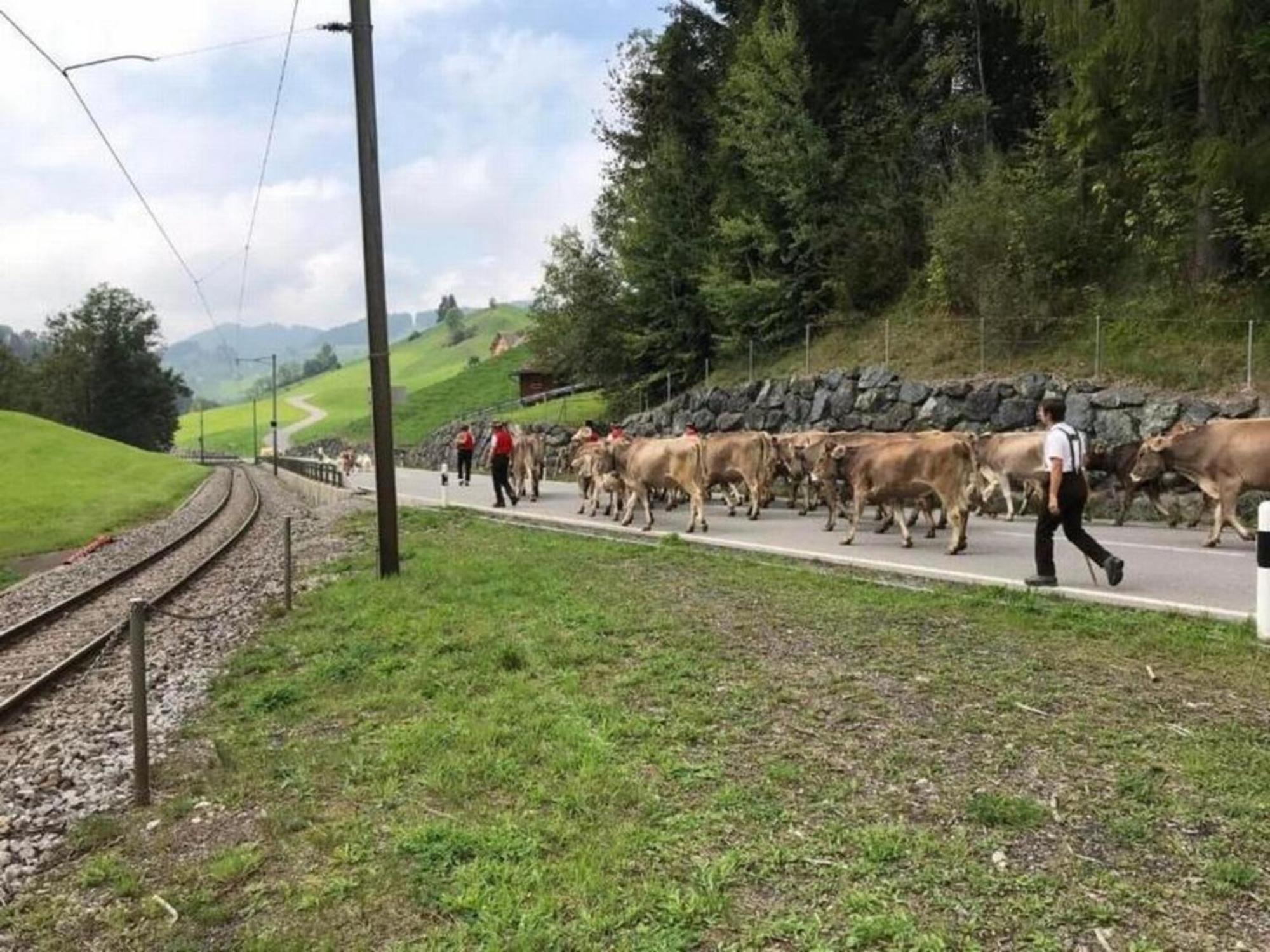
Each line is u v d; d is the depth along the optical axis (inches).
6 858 197.2
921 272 1065.5
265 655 358.6
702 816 177.0
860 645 299.4
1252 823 166.9
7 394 4062.5
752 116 1197.7
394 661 315.9
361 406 6028.5
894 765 198.8
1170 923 136.5
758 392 1088.2
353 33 506.3
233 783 220.4
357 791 204.5
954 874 151.9
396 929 147.6
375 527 821.2
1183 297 770.2
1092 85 776.3
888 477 503.5
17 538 1133.1
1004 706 234.8
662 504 845.2
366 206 507.8
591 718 237.6
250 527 1066.7
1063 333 842.8
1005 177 973.8
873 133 1178.6
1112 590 369.1
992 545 515.8
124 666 394.3
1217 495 500.1
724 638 316.8
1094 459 617.9
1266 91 693.9
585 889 151.3
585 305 1576.0
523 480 1008.2
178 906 163.0
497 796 194.7
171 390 4547.2
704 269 1309.1
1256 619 301.4
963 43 1141.7
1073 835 164.6
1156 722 219.1
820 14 1220.5
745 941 135.9
